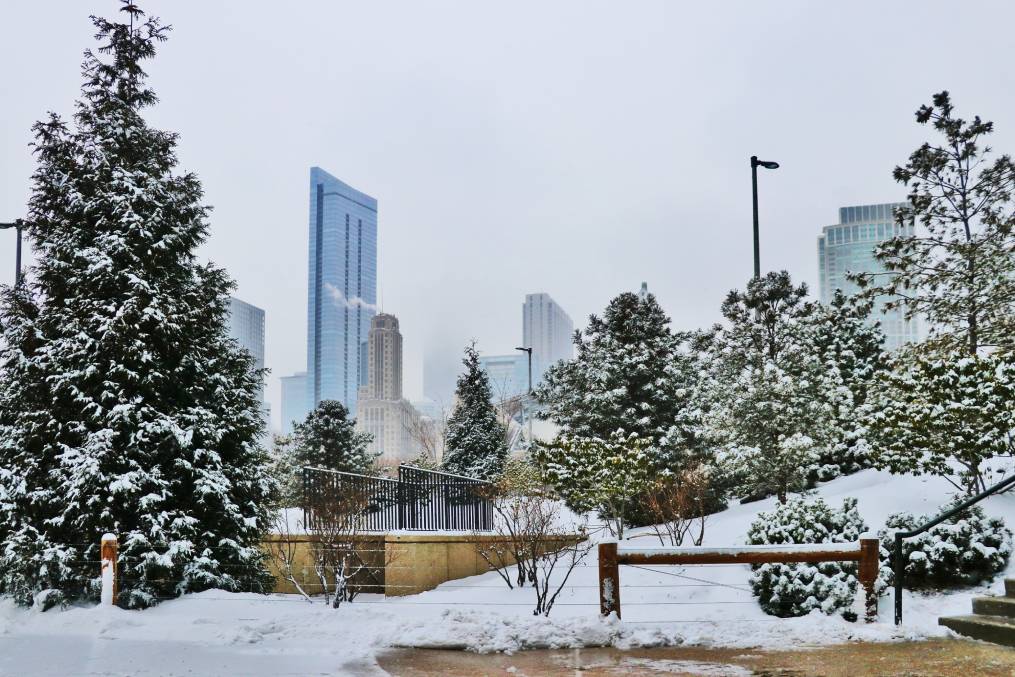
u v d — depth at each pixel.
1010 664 8.32
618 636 9.56
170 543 13.51
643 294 28.20
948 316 21.36
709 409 22.77
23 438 14.18
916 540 12.53
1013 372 13.89
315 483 15.44
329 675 8.20
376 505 16.78
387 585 16.44
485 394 42.94
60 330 14.42
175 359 15.08
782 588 12.13
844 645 9.30
